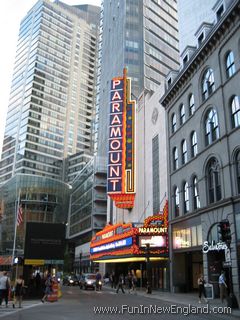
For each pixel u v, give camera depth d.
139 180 50.31
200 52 30.72
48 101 159.50
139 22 90.25
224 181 25.89
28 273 26.55
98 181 84.31
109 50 101.31
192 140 32.97
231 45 26.72
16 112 161.62
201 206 29.23
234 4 25.52
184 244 32.31
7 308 19.67
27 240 26.42
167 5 100.00
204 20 38.19
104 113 98.25
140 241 36.81
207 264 27.28
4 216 96.69
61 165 155.50
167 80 41.97
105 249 49.91
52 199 101.00
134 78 82.69
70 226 106.44
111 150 50.69
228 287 24.89
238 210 23.94
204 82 31.06
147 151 47.94
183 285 33.53
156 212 42.47
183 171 33.88
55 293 24.34
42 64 162.38
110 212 65.19
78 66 177.75
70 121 165.62
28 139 148.25
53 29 171.88
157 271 38.88
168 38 96.25
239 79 25.16
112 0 105.62
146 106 50.28
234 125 25.75
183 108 35.69
